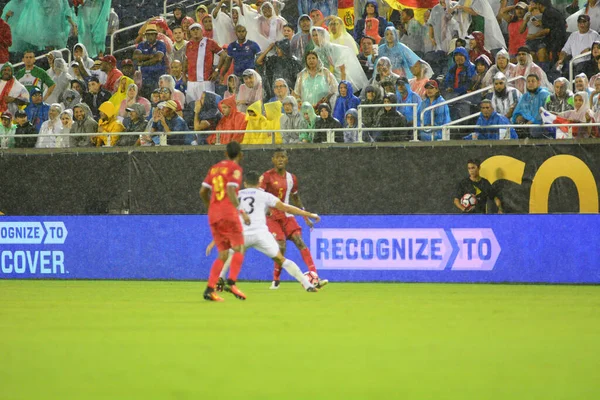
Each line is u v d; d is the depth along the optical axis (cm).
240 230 4016
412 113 6444
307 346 2503
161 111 6481
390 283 5347
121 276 5825
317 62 6675
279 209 4344
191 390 1830
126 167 6022
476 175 5628
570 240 5234
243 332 2848
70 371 2083
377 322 3155
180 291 4769
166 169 5972
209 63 7131
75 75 7738
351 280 5469
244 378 1978
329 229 5509
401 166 5716
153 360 2250
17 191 6156
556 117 5822
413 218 5403
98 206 6062
